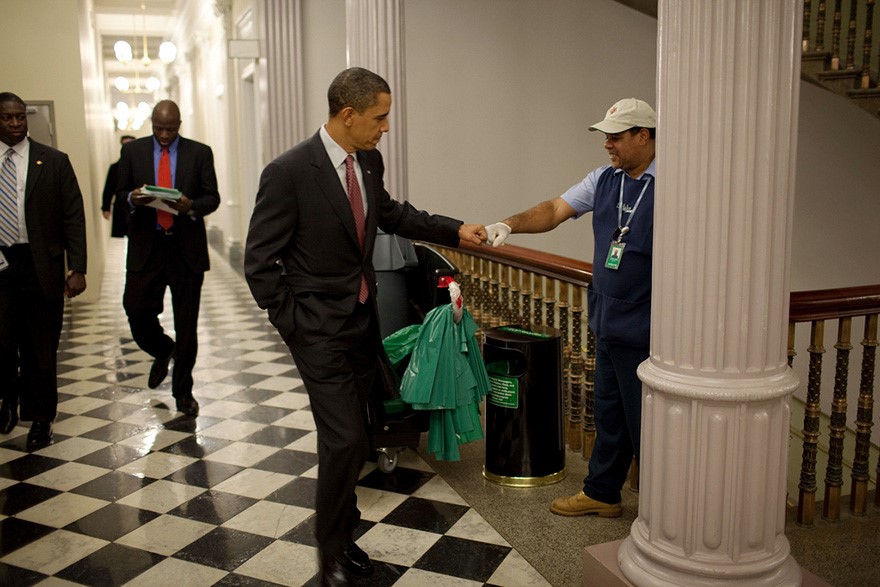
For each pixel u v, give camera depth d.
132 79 27.86
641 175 2.81
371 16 5.12
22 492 3.61
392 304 3.96
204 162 4.48
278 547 3.06
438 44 7.61
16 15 8.78
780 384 2.20
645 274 2.76
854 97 6.09
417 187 7.76
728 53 2.06
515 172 7.95
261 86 8.09
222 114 13.21
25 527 3.25
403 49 5.21
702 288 2.18
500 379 3.53
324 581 2.75
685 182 2.17
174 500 3.51
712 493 2.24
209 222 17.56
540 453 3.53
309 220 2.59
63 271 4.15
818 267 7.20
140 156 4.42
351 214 2.61
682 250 2.20
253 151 10.80
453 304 3.40
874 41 6.82
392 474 3.72
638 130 2.73
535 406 3.49
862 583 2.69
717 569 2.25
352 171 2.66
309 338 2.61
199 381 5.54
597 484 3.19
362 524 3.21
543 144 7.97
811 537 3.04
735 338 2.17
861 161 6.71
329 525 2.65
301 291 2.62
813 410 3.06
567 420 4.09
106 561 2.96
